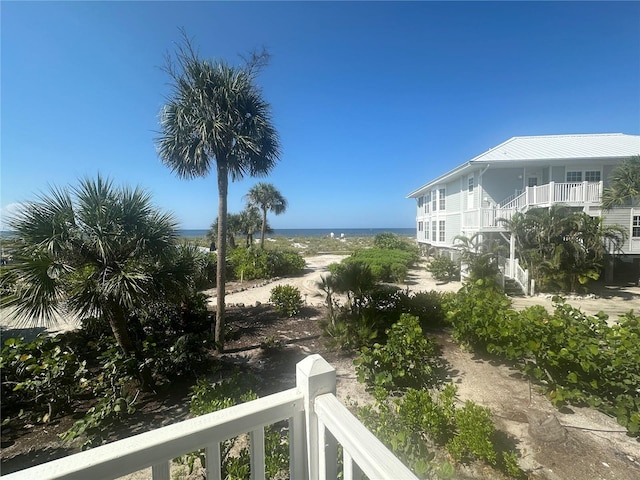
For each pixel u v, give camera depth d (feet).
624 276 43.01
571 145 49.29
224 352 18.99
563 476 8.91
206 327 22.76
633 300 31.71
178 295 14.92
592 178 44.65
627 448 9.98
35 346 13.82
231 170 19.95
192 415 11.89
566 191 39.04
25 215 12.21
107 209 13.07
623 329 13.26
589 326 14.25
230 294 35.83
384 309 22.41
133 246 13.83
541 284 34.94
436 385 14.29
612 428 10.96
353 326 19.22
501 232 41.11
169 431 3.27
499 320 15.90
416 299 24.06
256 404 3.78
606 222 37.14
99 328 17.43
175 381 15.16
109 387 12.90
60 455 10.29
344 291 21.01
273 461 8.27
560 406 12.30
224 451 8.91
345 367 16.62
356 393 14.01
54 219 12.38
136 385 14.34
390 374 13.83
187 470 9.31
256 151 18.38
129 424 11.80
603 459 9.53
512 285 35.70
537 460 9.52
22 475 2.72
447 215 61.00
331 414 3.60
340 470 7.42
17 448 10.59
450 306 21.42
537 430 10.53
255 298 33.78
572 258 34.24
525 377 14.70
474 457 9.61
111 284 12.37
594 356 11.94
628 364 11.42
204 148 18.20
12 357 12.78
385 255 57.26
